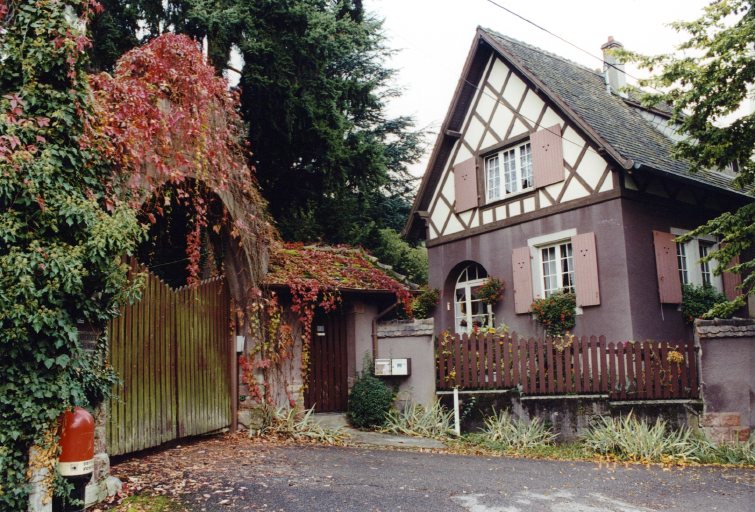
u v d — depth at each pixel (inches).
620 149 477.1
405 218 917.8
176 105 293.0
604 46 633.0
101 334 224.2
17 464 191.2
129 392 269.9
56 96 207.5
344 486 249.9
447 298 620.4
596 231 490.9
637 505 239.5
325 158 529.0
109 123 235.3
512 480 274.5
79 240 205.8
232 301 366.0
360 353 439.2
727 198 565.6
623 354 377.7
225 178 332.2
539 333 527.2
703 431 357.4
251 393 368.8
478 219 592.7
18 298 189.5
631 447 337.4
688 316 498.3
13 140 192.1
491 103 587.8
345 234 663.8
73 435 198.7
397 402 418.3
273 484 246.7
